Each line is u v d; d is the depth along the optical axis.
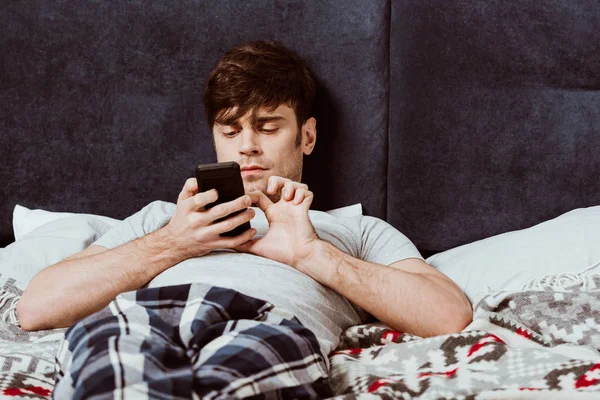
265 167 1.62
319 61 1.83
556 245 1.50
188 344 1.01
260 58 1.64
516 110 1.81
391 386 1.00
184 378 0.89
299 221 1.36
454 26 1.81
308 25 1.83
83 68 1.87
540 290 1.32
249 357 0.96
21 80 1.89
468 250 1.64
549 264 1.46
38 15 1.88
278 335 1.01
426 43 1.82
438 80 1.82
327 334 1.29
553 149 1.81
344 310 1.39
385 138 1.83
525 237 1.57
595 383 0.97
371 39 1.81
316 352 1.05
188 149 1.86
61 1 1.87
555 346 1.20
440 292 1.34
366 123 1.82
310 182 1.84
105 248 1.48
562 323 1.25
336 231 1.52
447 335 1.19
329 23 1.83
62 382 0.92
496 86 1.81
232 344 0.97
